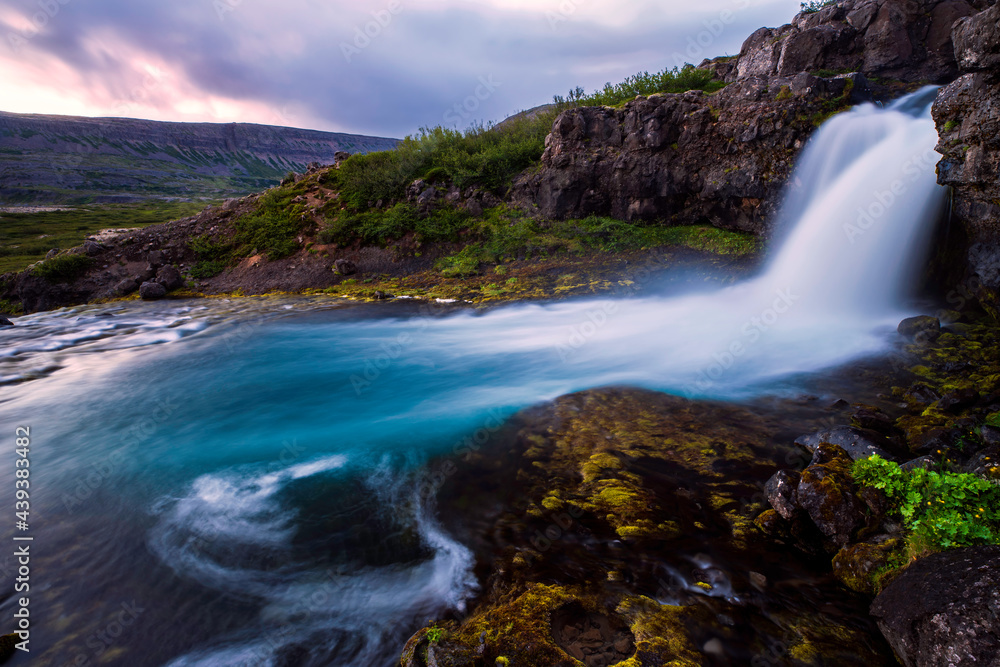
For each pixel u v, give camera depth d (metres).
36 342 11.09
